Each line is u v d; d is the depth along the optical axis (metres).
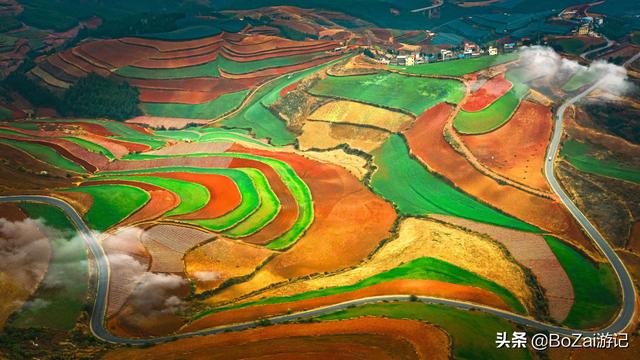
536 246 148.00
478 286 132.50
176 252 144.88
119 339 119.06
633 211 158.00
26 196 165.00
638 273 137.25
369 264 143.62
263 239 152.25
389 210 168.25
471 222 160.00
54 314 124.62
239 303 130.00
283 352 108.06
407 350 108.38
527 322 121.94
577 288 133.62
